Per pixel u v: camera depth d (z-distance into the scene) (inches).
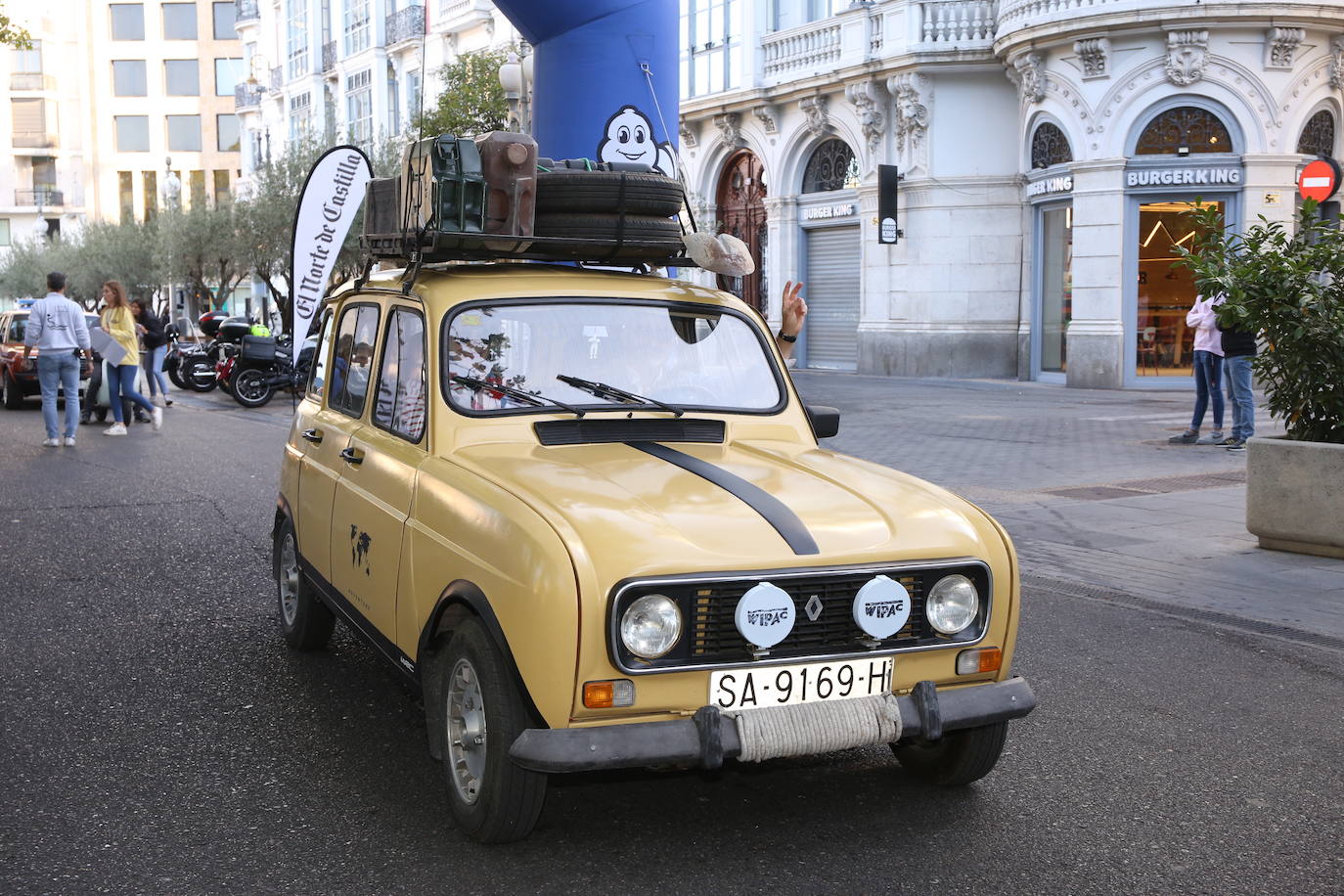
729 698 140.2
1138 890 142.6
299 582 229.1
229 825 158.7
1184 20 802.2
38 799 167.3
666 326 189.3
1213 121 826.8
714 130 1211.9
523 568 136.6
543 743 133.6
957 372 984.9
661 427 176.9
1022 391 844.6
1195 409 538.9
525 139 179.9
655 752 135.3
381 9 1616.6
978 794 170.9
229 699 210.1
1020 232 964.6
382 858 148.7
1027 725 200.4
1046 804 167.6
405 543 165.0
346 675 224.2
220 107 3129.9
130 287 1852.9
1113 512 385.1
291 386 871.1
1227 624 261.6
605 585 134.4
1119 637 252.2
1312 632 254.5
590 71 380.8
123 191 3137.3
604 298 187.2
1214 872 147.6
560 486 149.9
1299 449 320.5
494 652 143.4
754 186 1197.7
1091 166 846.5
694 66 1226.0
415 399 177.0
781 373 195.0
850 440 566.9
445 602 151.9
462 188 177.0
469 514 149.3
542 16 378.6
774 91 1111.6
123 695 212.4
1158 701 212.4
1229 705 210.4
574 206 186.4
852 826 159.8
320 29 1835.6
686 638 137.8
